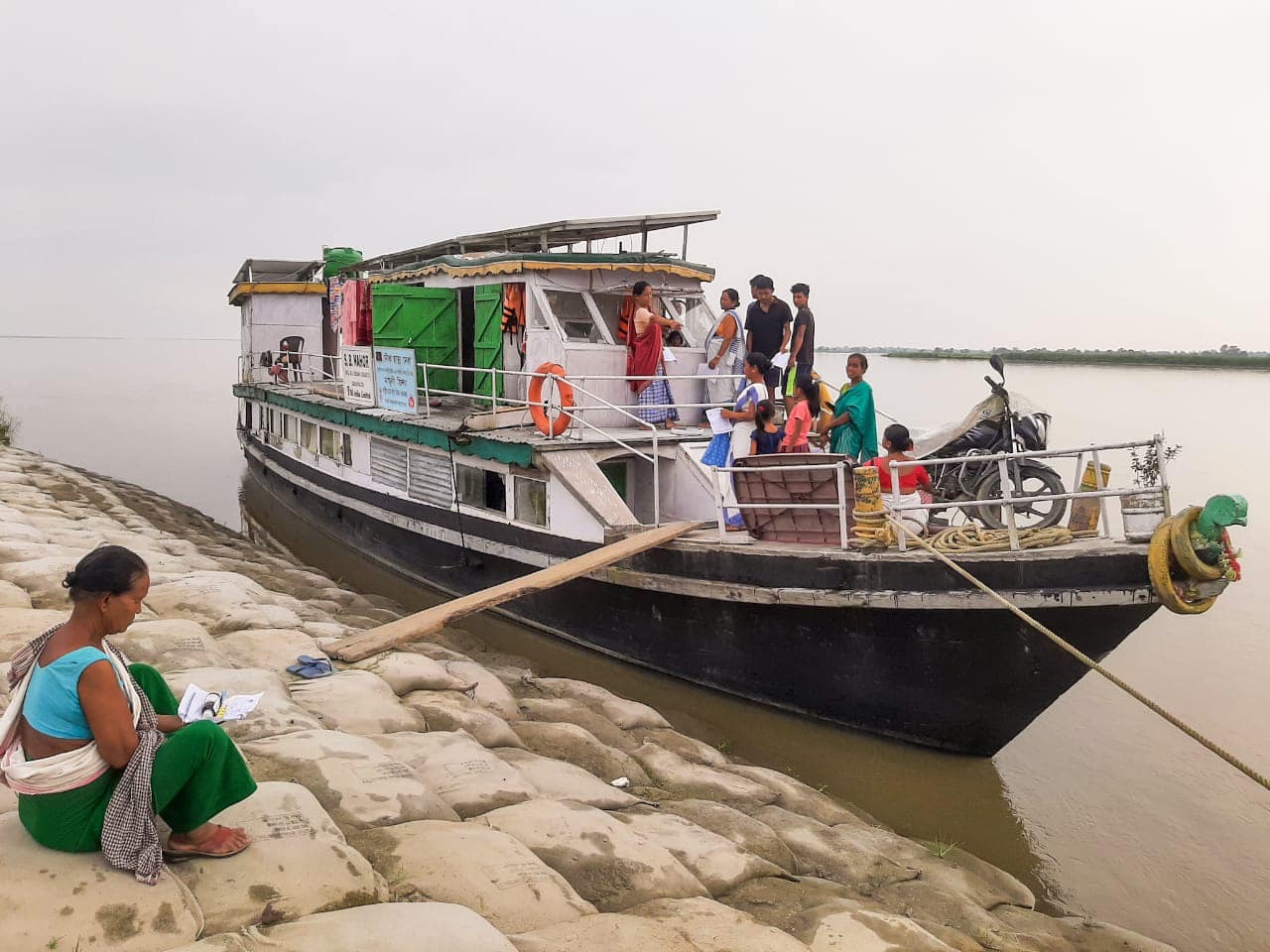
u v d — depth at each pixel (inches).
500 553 453.1
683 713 358.0
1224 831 278.5
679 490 440.5
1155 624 484.1
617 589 391.5
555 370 428.8
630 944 162.1
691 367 514.6
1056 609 285.0
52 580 335.9
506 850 184.7
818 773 323.6
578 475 405.1
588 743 282.8
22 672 142.6
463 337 571.8
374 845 179.6
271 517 821.2
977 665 303.9
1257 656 431.5
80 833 144.3
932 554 298.4
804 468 330.3
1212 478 861.8
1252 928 231.8
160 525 673.0
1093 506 314.2
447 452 486.3
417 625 325.1
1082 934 216.5
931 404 1534.2
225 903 145.7
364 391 565.3
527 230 488.4
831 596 318.0
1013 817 288.8
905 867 238.4
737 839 232.8
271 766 203.6
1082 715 367.2
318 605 426.3
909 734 326.3
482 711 281.6
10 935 129.3
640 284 469.7
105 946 131.5
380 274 650.8
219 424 1595.7
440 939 143.5
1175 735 347.6
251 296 892.6
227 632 324.2
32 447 1246.9
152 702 161.8
